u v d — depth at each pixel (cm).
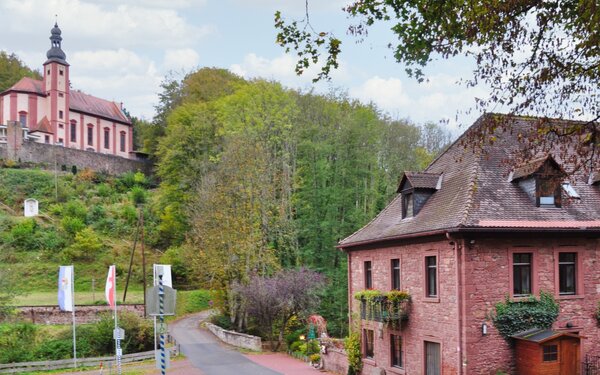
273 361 3319
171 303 1709
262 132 5034
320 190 4897
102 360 3409
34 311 4391
